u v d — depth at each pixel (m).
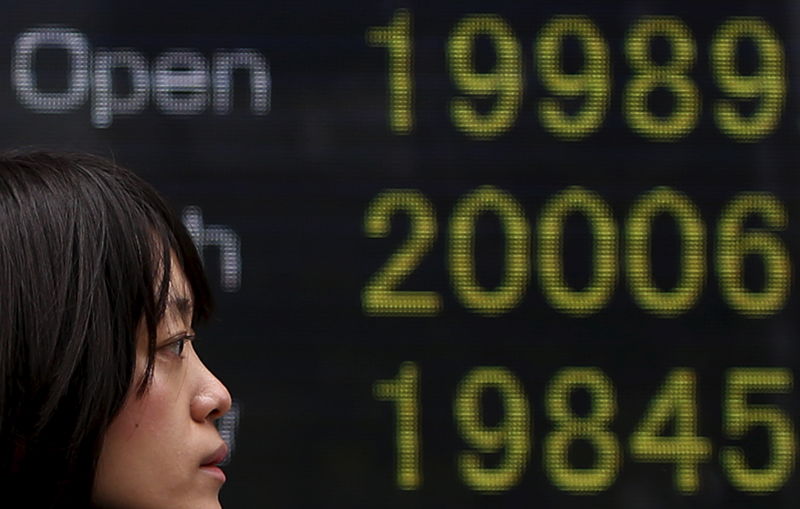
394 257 10.57
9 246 3.66
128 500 3.71
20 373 3.60
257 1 10.56
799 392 10.70
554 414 10.55
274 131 10.55
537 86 10.67
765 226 10.73
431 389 10.52
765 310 10.71
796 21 10.73
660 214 10.69
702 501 10.62
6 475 3.62
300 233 10.55
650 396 10.62
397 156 10.60
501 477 10.48
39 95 10.32
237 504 10.41
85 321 3.62
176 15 10.49
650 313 10.66
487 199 10.62
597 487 10.53
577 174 10.67
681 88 10.74
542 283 10.61
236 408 10.45
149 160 10.43
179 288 3.87
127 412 3.69
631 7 10.72
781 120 10.77
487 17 10.66
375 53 10.61
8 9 10.31
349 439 10.48
